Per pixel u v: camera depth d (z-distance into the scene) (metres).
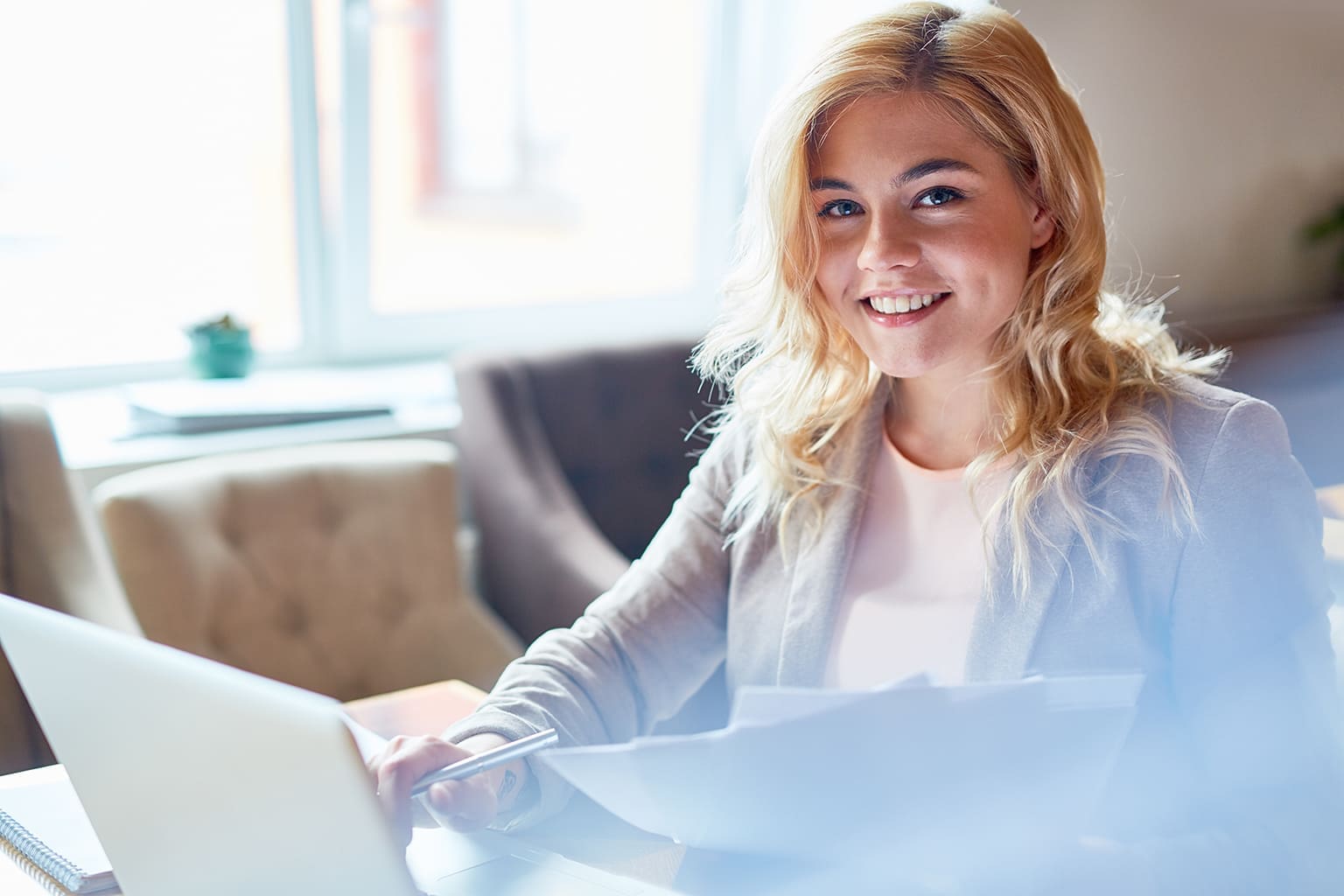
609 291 3.51
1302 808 0.96
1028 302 1.13
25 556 1.89
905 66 1.08
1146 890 0.88
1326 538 1.14
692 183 3.48
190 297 2.94
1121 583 1.06
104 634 0.79
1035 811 0.86
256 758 0.72
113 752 0.83
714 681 1.70
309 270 3.01
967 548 1.15
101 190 2.79
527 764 1.05
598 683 1.20
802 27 3.34
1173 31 1.46
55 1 2.66
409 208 3.17
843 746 0.79
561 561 2.41
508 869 0.95
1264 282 1.39
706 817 0.88
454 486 2.33
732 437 1.33
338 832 0.71
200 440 2.48
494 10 3.16
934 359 1.11
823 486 1.23
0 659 1.83
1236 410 1.05
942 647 1.13
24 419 1.94
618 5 3.31
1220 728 1.02
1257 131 1.43
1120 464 1.07
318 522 2.22
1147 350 1.16
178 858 0.84
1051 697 0.81
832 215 1.15
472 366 2.64
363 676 2.23
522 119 3.28
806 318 1.20
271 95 2.89
